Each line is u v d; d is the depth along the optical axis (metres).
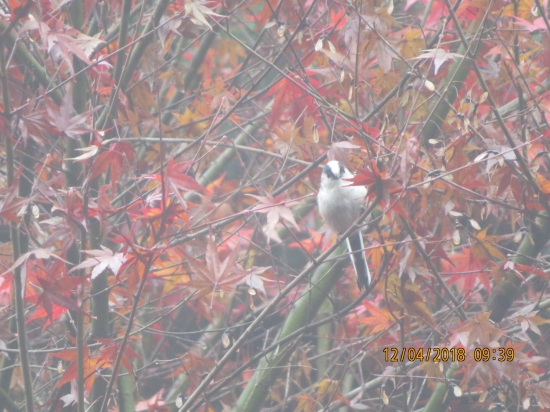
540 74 8.70
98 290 7.93
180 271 8.59
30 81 8.77
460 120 7.30
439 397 8.32
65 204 6.59
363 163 7.64
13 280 6.71
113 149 6.41
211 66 11.23
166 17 8.42
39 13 6.42
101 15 9.30
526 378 7.19
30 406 6.84
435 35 8.85
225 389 10.44
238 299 10.65
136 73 9.48
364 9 7.44
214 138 9.12
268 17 8.23
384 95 8.30
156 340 11.66
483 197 7.22
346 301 10.54
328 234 9.33
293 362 9.75
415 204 7.38
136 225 6.61
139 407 8.50
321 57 8.62
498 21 8.46
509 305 8.61
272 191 8.54
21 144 8.12
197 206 7.46
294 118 8.54
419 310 7.52
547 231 8.48
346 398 9.23
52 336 9.69
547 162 9.91
